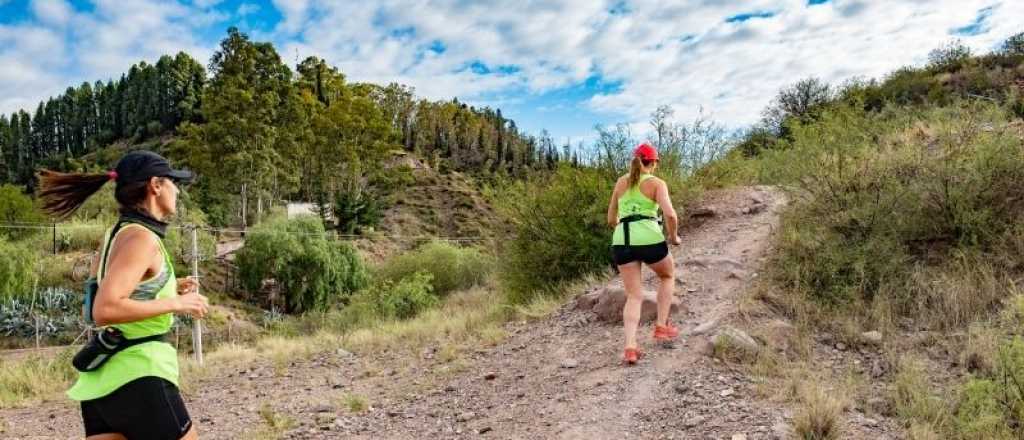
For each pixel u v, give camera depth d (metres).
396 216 78.12
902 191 6.83
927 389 4.34
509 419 4.98
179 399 2.67
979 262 5.97
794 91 32.81
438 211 82.44
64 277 35.91
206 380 8.29
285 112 70.50
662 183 5.41
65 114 174.00
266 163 60.84
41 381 9.39
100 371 2.54
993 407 3.85
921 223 6.72
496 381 6.08
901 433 3.92
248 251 38.97
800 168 7.87
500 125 143.88
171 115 137.88
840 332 5.59
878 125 8.40
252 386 7.62
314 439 5.22
